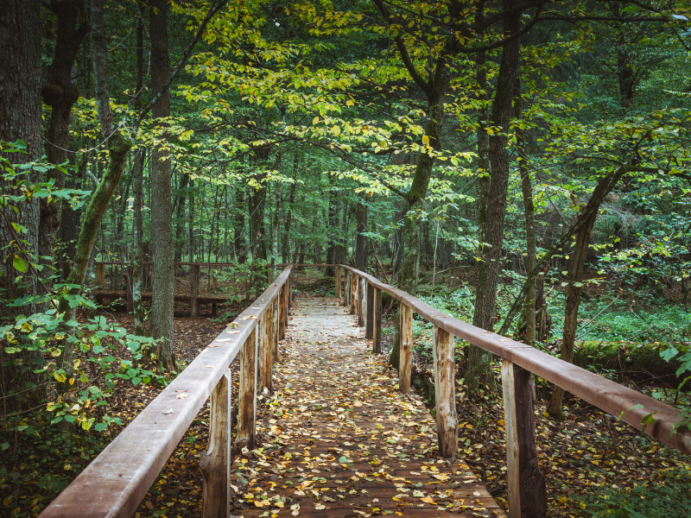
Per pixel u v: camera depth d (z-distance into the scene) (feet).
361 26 21.86
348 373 19.08
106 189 12.19
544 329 25.23
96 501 2.94
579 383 5.28
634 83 44.16
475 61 24.98
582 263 18.20
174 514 10.52
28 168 9.41
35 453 11.55
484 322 21.03
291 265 35.83
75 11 17.49
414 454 11.19
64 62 17.22
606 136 19.01
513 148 22.97
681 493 12.19
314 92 23.81
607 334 30.73
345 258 72.69
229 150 27.04
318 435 12.47
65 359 12.93
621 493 12.09
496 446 16.16
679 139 18.74
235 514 8.37
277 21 32.76
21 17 12.22
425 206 27.22
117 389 21.29
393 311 43.29
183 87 19.07
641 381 21.67
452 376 11.03
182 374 6.01
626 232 35.78
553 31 35.65
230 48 23.77
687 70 40.78
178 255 65.62
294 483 9.66
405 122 19.04
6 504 9.37
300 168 45.16
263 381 15.96
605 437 18.25
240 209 47.78
